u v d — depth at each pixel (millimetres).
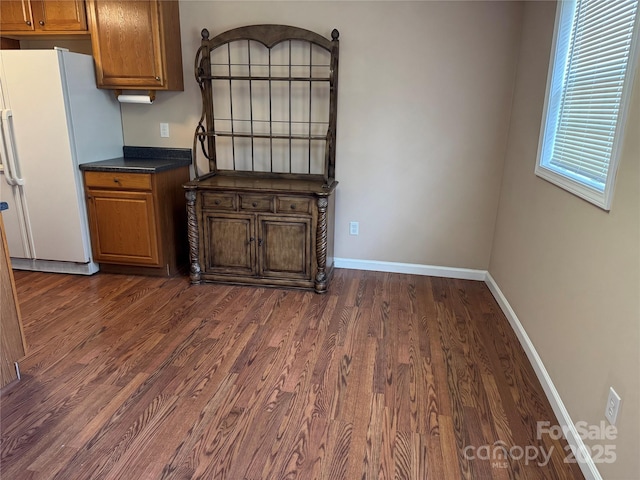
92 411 2014
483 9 3221
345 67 3486
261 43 3486
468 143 3484
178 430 1910
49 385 2189
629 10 1688
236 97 3676
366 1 3340
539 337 2385
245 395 2150
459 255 3730
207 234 3395
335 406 2088
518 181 3018
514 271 2951
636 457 1375
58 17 3402
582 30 2156
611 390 1561
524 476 1718
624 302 1518
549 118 2480
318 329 2809
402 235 3770
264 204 3275
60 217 3459
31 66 3160
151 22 3320
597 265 1748
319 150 3691
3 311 2098
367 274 3797
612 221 1646
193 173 3855
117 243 3520
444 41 3322
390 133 3564
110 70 3455
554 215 2283
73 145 3330
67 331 2707
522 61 3113
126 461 1737
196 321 2869
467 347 2646
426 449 1841
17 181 3389
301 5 3420
